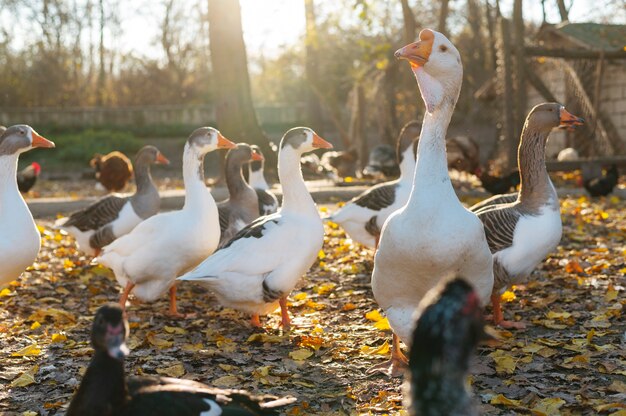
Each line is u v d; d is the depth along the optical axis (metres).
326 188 15.65
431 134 4.62
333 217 8.51
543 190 6.02
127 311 6.85
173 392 3.21
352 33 28.45
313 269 8.59
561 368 4.93
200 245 6.41
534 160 6.02
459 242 4.43
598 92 19.00
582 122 5.97
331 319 6.45
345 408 4.38
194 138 6.47
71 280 8.27
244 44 17.94
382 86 25.83
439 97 4.61
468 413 2.44
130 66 42.91
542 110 5.98
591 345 5.27
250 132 17.91
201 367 5.23
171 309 6.71
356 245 9.90
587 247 9.36
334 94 29.61
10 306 7.00
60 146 32.81
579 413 4.17
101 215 8.71
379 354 5.38
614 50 19.02
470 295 2.41
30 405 4.54
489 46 32.41
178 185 21.88
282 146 6.12
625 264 8.08
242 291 5.92
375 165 20.11
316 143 6.05
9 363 5.32
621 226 10.80
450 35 34.88
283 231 5.92
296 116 37.78
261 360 5.32
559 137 24.09
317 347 5.56
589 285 7.21
